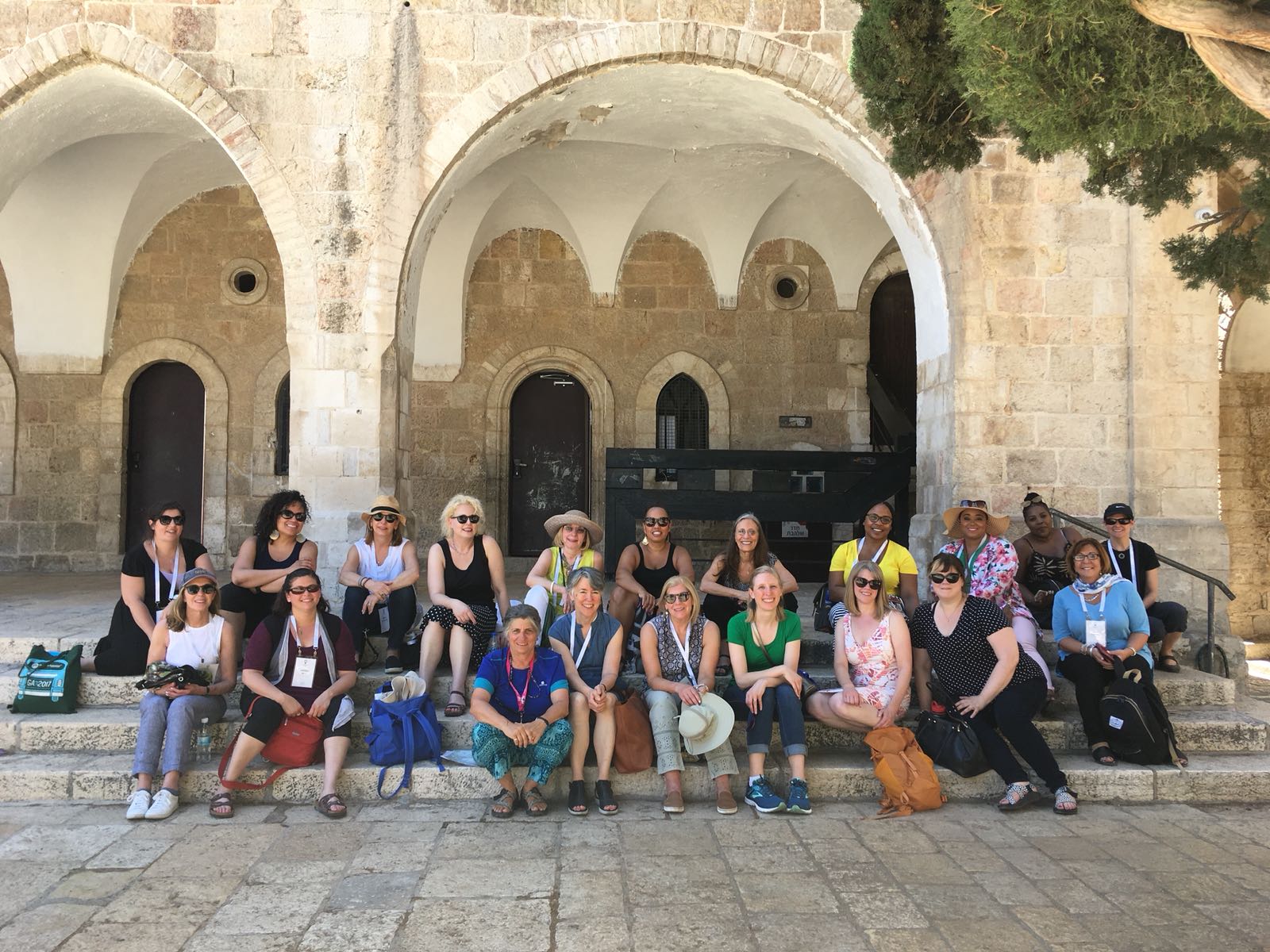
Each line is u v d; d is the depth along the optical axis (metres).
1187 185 4.57
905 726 5.25
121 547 10.70
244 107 6.68
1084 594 5.37
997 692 4.86
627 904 3.51
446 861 3.92
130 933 3.22
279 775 4.66
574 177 10.13
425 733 4.81
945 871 3.86
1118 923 3.38
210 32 6.67
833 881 3.74
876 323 11.75
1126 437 7.12
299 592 4.68
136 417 10.90
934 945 3.20
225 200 10.85
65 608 7.31
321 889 3.61
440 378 11.05
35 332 10.52
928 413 7.56
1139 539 6.98
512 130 7.34
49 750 4.97
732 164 9.87
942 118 4.71
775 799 4.57
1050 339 7.11
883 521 5.98
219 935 3.22
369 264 6.71
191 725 4.68
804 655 6.04
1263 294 4.88
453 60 6.80
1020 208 7.10
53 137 7.42
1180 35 3.45
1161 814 4.65
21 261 10.11
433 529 11.00
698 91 7.52
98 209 9.94
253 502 10.80
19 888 3.59
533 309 11.20
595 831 4.31
